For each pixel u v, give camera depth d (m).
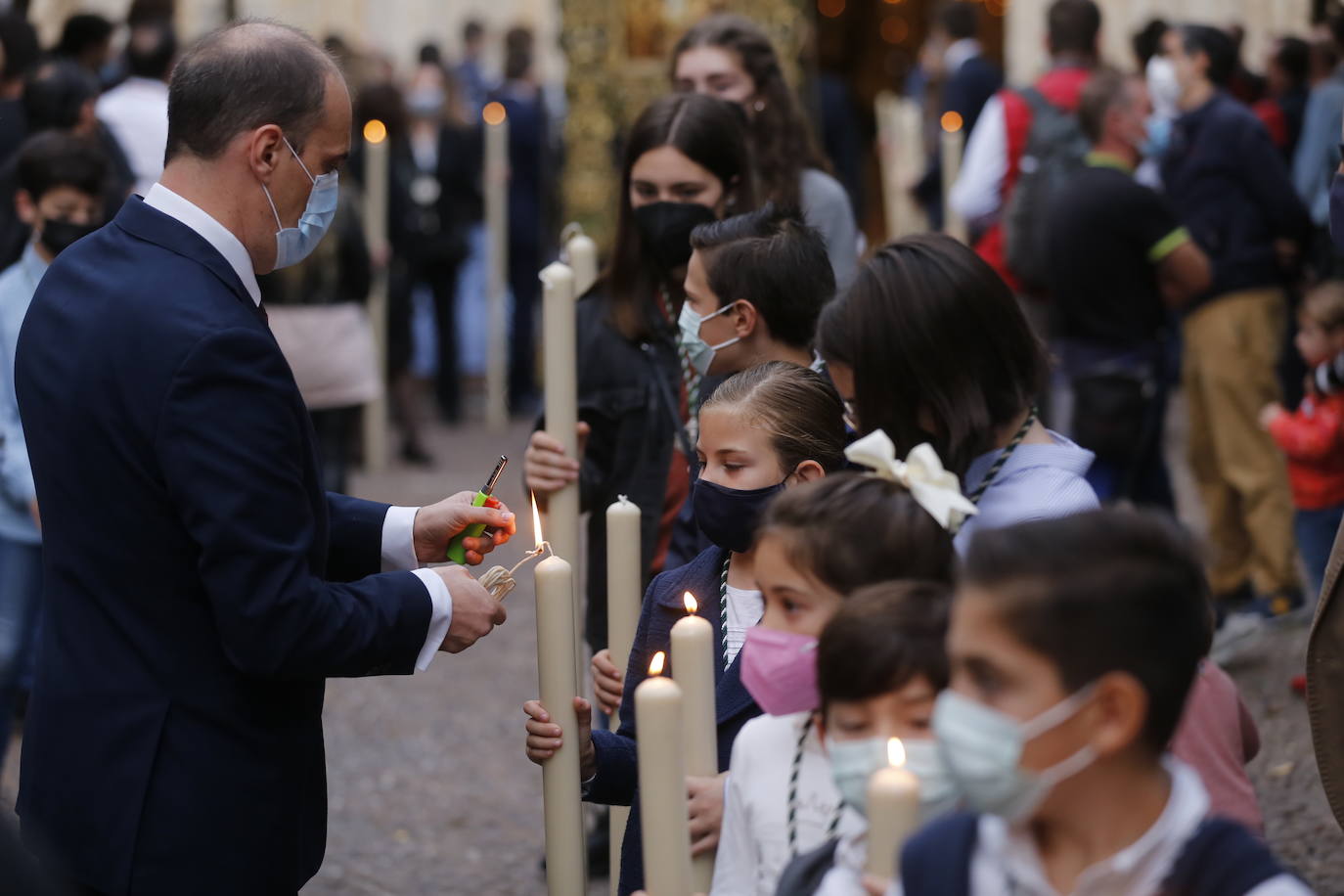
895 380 2.51
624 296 3.83
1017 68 13.25
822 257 3.28
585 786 2.63
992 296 2.52
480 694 5.81
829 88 9.57
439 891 4.17
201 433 2.39
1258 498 6.08
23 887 1.61
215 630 2.49
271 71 2.54
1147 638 1.57
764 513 2.23
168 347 2.41
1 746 4.52
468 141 10.43
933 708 1.88
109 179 4.55
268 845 2.53
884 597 1.93
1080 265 5.73
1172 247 5.69
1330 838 4.19
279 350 2.49
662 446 3.80
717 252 3.25
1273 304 6.26
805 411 2.65
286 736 2.56
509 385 11.48
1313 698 2.88
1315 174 6.91
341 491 7.69
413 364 9.58
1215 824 1.62
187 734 2.48
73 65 6.09
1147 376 5.77
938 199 9.95
